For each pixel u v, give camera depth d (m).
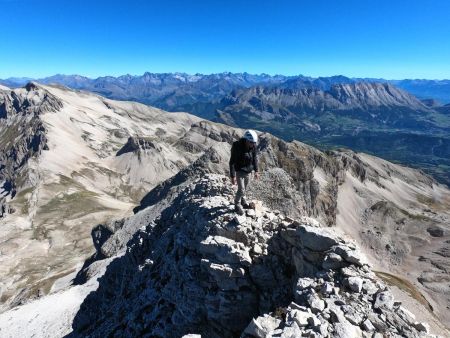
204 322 19.22
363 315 13.05
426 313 49.69
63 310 69.94
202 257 20.48
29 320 68.56
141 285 30.03
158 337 21.08
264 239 18.91
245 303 17.94
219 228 19.83
